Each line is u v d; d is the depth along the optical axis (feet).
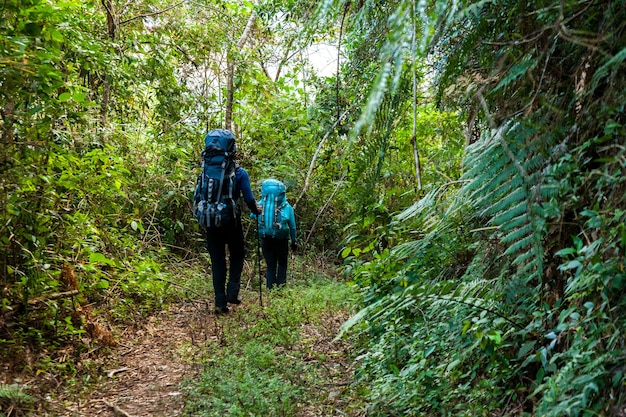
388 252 13.34
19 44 11.09
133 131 25.73
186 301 20.36
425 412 9.55
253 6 26.02
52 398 11.45
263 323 16.39
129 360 14.33
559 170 6.95
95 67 18.16
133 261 19.44
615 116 6.67
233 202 18.37
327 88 27.81
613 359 6.31
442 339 10.32
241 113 33.01
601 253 6.65
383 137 9.26
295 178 30.27
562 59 7.00
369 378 11.73
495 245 9.76
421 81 10.98
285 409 10.57
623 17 6.01
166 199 25.50
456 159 15.60
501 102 8.06
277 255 22.98
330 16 9.50
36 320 14.14
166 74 26.27
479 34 7.91
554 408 6.45
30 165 13.41
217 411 10.67
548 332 8.17
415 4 5.46
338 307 18.24
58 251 15.23
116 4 25.08
